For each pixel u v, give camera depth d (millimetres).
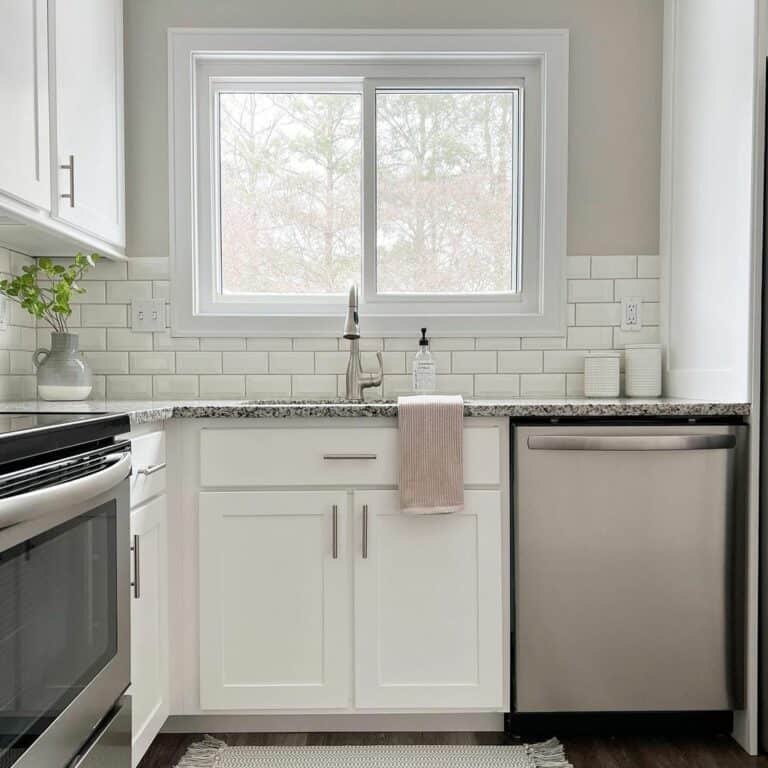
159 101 2387
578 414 1851
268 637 1885
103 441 1447
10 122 1562
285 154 2490
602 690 1885
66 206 1846
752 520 1870
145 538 1703
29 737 1077
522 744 1905
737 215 1921
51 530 1146
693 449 1846
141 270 2406
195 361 2418
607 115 2424
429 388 2316
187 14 2375
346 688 1884
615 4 2404
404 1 2381
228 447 1880
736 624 1888
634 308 2426
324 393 2422
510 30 2367
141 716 1668
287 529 1881
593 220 2430
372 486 1884
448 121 2484
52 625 1154
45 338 2375
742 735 1908
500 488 1890
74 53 1906
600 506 1869
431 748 1888
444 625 1882
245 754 1859
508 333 2414
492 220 2500
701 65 2121
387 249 2494
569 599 1876
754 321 1855
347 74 2426
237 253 2496
